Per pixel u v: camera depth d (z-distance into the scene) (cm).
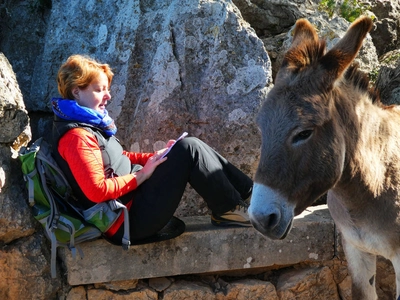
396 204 265
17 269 301
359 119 254
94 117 286
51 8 418
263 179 225
